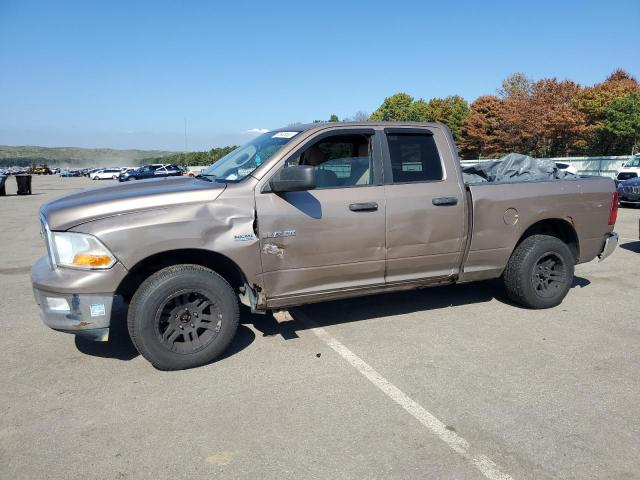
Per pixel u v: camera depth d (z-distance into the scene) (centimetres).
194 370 392
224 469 269
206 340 396
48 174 9162
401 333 463
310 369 390
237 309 404
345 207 423
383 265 446
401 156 455
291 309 539
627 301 559
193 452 284
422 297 576
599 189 539
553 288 531
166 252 385
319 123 445
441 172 468
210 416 323
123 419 321
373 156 444
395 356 412
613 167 2422
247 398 346
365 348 430
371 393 350
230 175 433
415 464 271
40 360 417
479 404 333
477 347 429
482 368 388
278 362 403
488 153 4503
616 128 3275
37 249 978
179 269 383
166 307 383
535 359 404
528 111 3853
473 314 516
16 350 439
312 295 427
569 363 396
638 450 280
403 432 301
